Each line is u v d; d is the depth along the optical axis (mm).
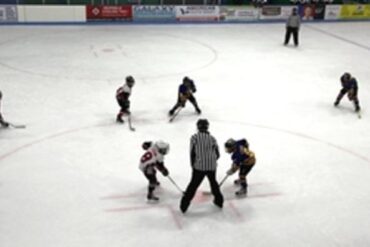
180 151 9445
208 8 24625
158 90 13312
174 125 10750
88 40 19625
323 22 25625
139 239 6738
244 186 7777
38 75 14516
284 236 6902
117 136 10102
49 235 6766
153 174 7449
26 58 16484
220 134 10297
